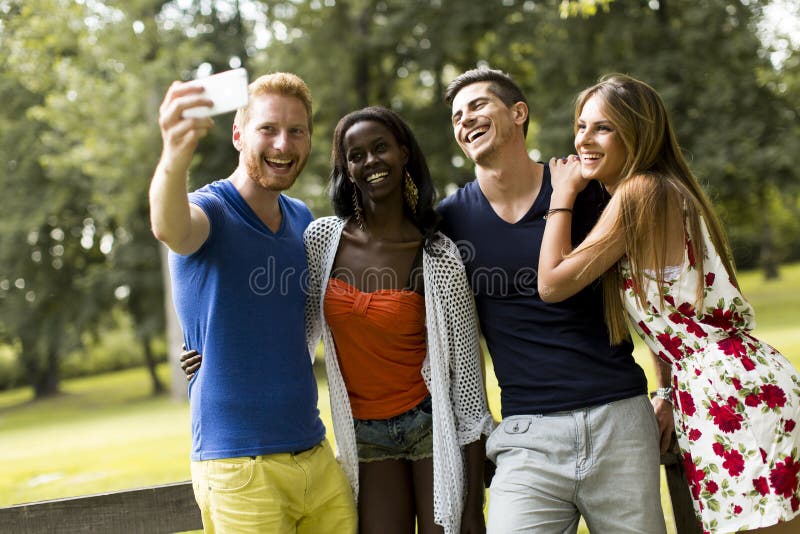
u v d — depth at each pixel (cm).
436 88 2131
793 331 1702
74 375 3812
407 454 306
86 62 1667
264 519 270
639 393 285
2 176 2247
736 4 1722
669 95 1720
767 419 257
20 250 2348
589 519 282
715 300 267
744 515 255
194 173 2030
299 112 280
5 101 2162
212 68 2158
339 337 302
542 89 1888
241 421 270
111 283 2348
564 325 285
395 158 294
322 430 296
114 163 1691
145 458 953
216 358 271
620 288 279
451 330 299
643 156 275
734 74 1780
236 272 272
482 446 305
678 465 312
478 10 1912
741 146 1747
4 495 805
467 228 302
